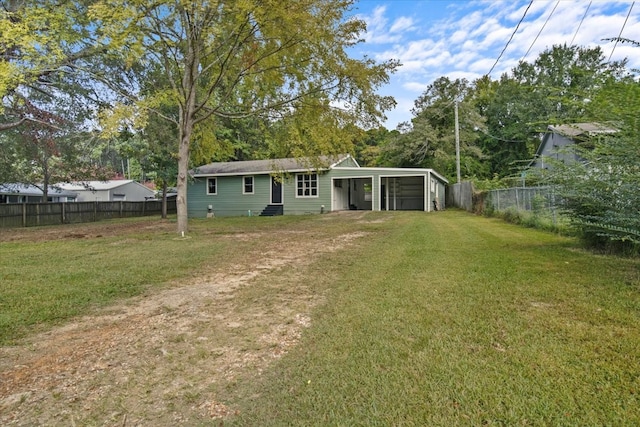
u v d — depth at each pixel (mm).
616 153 4938
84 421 1921
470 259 5559
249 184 21188
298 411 1942
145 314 3553
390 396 2027
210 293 4219
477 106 34156
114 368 2486
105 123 8719
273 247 7523
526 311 3266
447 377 2191
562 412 1835
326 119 11203
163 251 7129
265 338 2914
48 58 8227
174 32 9406
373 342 2717
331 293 4043
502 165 32500
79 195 31141
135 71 11906
